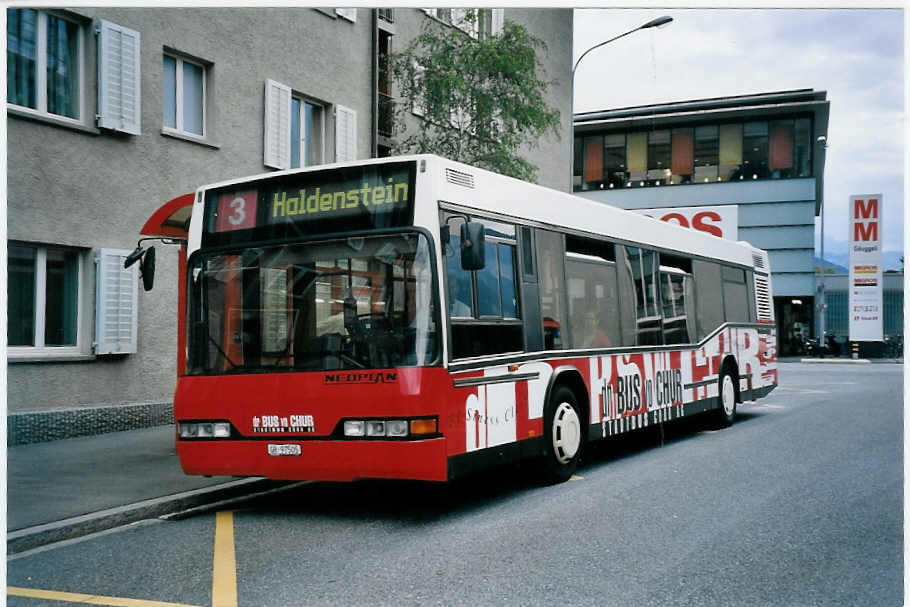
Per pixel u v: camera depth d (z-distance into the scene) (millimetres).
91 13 12961
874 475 9164
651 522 7027
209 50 15172
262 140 16297
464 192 7699
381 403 6918
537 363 8695
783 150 34531
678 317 12609
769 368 16719
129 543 6730
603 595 5066
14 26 12078
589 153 36219
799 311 45156
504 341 8125
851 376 27984
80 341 12891
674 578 5414
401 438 6859
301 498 8672
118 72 13188
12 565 6102
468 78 15734
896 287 36062
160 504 7816
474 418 7480
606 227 10641
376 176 7367
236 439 7508
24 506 7617
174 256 14203
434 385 6953
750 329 15758
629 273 11133
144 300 13750
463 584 5316
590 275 10094
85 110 13023
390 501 8367
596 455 11492
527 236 8773
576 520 7164
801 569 5613
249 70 16047
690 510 7480
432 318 7047
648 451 11602
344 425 7043
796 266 34562
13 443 11484
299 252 7496
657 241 12109
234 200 7898
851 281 36062
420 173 7238
